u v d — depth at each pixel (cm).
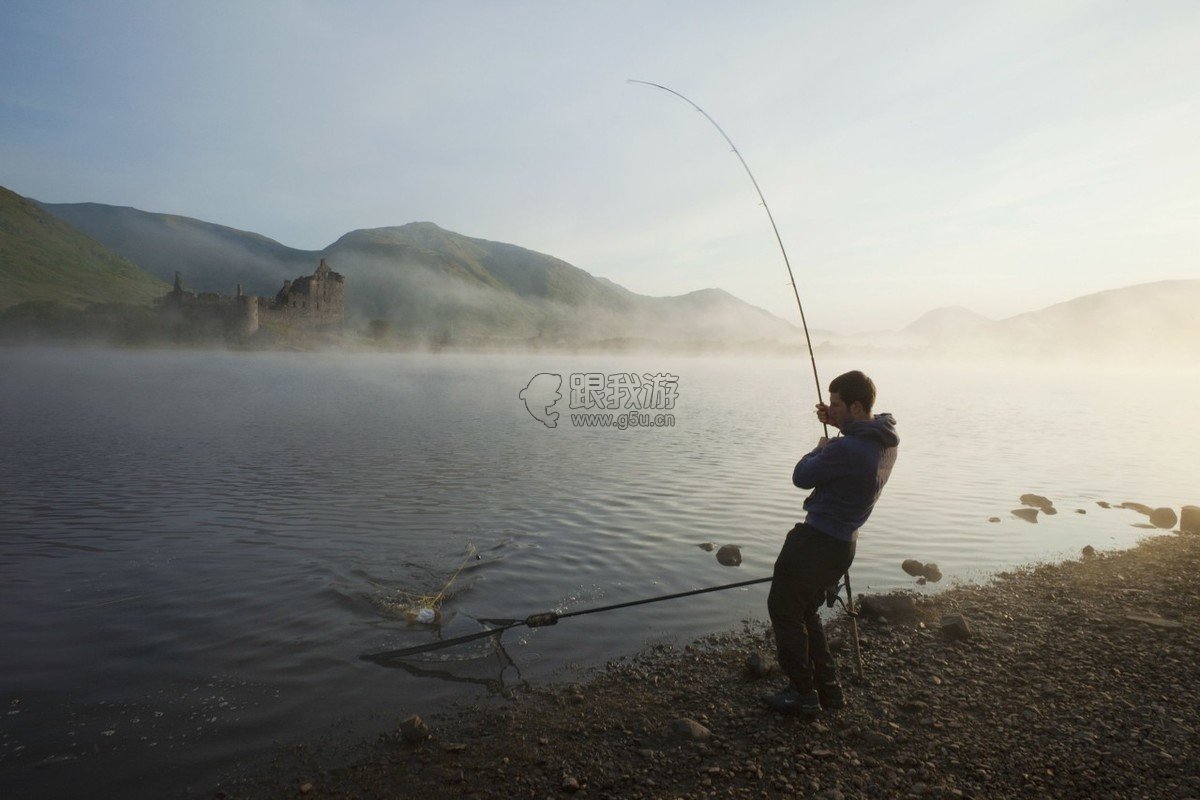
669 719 525
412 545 996
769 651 654
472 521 1146
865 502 490
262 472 1633
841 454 485
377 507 1254
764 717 527
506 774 447
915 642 683
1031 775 443
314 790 428
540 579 849
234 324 13988
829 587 522
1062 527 1186
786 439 2370
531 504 1284
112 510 1224
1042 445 2312
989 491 1487
